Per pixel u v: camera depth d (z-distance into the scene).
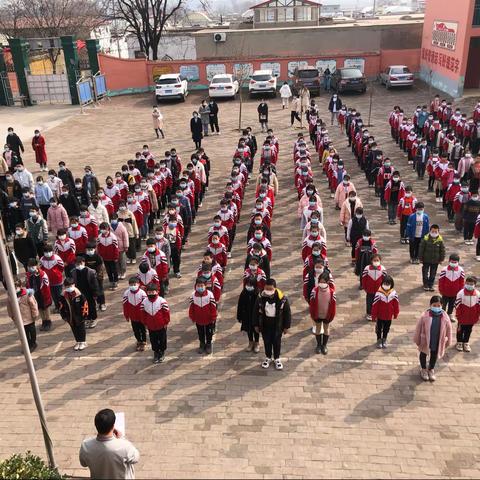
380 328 9.13
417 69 36.03
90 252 10.62
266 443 7.15
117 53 61.28
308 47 37.97
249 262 9.56
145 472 6.76
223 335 9.83
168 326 10.17
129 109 32.12
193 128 21.92
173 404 7.99
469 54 31.12
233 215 12.91
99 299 10.85
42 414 6.38
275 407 7.83
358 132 20.16
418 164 17.94
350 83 31.98
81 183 15.70
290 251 13.18
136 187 14.27
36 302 9.58
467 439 7.11
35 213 12.46
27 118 30.34
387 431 7.29
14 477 5.70
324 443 7.12
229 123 27.28
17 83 33.78
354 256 12.17
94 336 9.98
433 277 10.91
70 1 54.34
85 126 27.98
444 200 15.07
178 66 36.34
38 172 20.39
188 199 14.08
